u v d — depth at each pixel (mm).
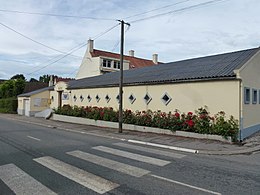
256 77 14516
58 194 4961
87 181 5777
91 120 20312
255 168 7195
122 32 15477
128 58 51875
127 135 14031
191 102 14078
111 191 5141
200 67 15797
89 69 45781
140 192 5105
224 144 11125
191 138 12742
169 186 5500
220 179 6055
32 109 33000
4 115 34312
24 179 5887
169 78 15477
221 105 12680
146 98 16938
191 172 6664
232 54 16750
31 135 13875
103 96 21562
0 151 9195
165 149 10289
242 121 12172
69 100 27406
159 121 14711
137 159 8164
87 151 9398
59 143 11219
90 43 46375
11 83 48594
